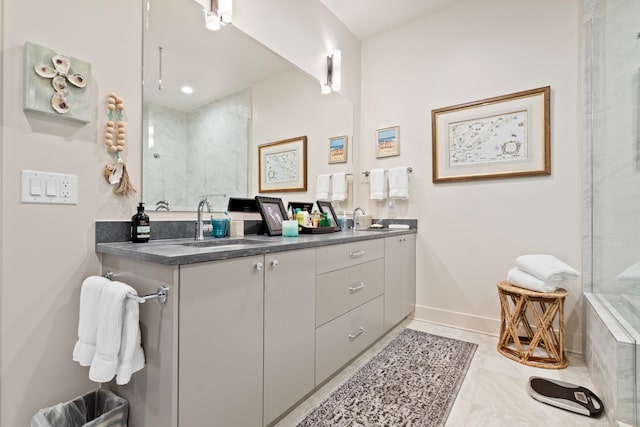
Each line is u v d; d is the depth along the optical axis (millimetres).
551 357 1934
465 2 2605
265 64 2113
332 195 2770
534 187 2289
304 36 2441
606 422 1384
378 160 3055
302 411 1465
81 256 1247
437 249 2711
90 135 1273
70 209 1219
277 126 2213
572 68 2168
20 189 1095
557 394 1567
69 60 1197
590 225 2049
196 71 1693
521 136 2332
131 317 997
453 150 2627
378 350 2139
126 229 1390
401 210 2900
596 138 2021
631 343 1285
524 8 2350
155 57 1508
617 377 1309
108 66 1331
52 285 1175
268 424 1303
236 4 1901
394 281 2436
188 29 1651
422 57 2820
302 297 1483
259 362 1251
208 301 1050
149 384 1047
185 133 1642
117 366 990
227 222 1756
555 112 2219
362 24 2916
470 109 2549
